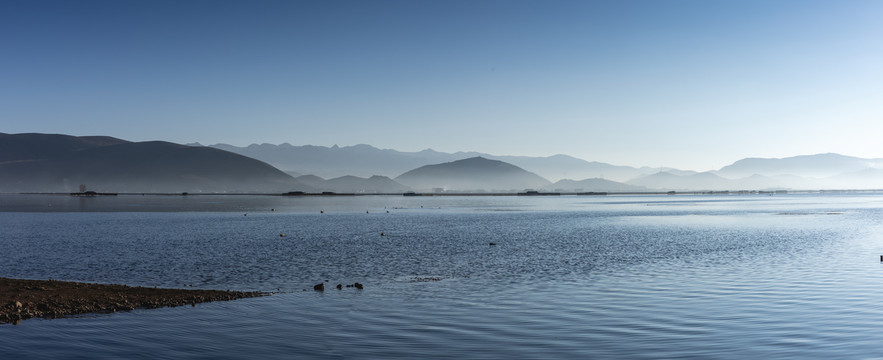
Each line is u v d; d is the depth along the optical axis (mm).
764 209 183250
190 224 105188
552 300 29828
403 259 48625
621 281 35969
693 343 21703
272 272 40969
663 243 63562
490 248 58062
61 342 21656
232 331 23375
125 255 52219
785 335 22672
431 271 41250
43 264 46000
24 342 21625
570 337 22625
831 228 88812
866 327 23750
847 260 46062
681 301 29344
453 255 51562
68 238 72438
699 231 83812
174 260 48219
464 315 26422
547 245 61281
